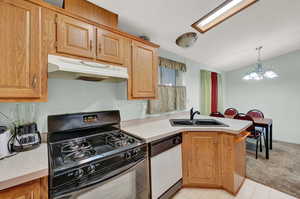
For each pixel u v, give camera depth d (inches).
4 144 36.9
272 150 122.0
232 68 173.5
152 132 61.0
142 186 51.9
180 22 70.3
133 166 45.8
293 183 75.9
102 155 39.6
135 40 63.2
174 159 64.7
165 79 104.4
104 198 39.7
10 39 35.2
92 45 49.3
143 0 53.5
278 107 149.2
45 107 52.3
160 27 72.9
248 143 141.2
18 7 36.2
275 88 150.5
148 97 69.4
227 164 66.6
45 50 40.2
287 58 142.3
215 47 106.8
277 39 107.8
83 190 34.7
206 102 141.5
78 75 49.0
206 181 69.7
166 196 60.8
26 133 42.8
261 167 93.0
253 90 165.3
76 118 55.3
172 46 95.7
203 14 67.2
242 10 70.9
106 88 68.9
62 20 43.1
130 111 79.4
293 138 141.2
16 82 36.0
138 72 64.4
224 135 66.7
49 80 53.1
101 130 61.5
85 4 49.7
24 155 38.6
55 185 31.5
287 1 67.5
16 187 28.6
